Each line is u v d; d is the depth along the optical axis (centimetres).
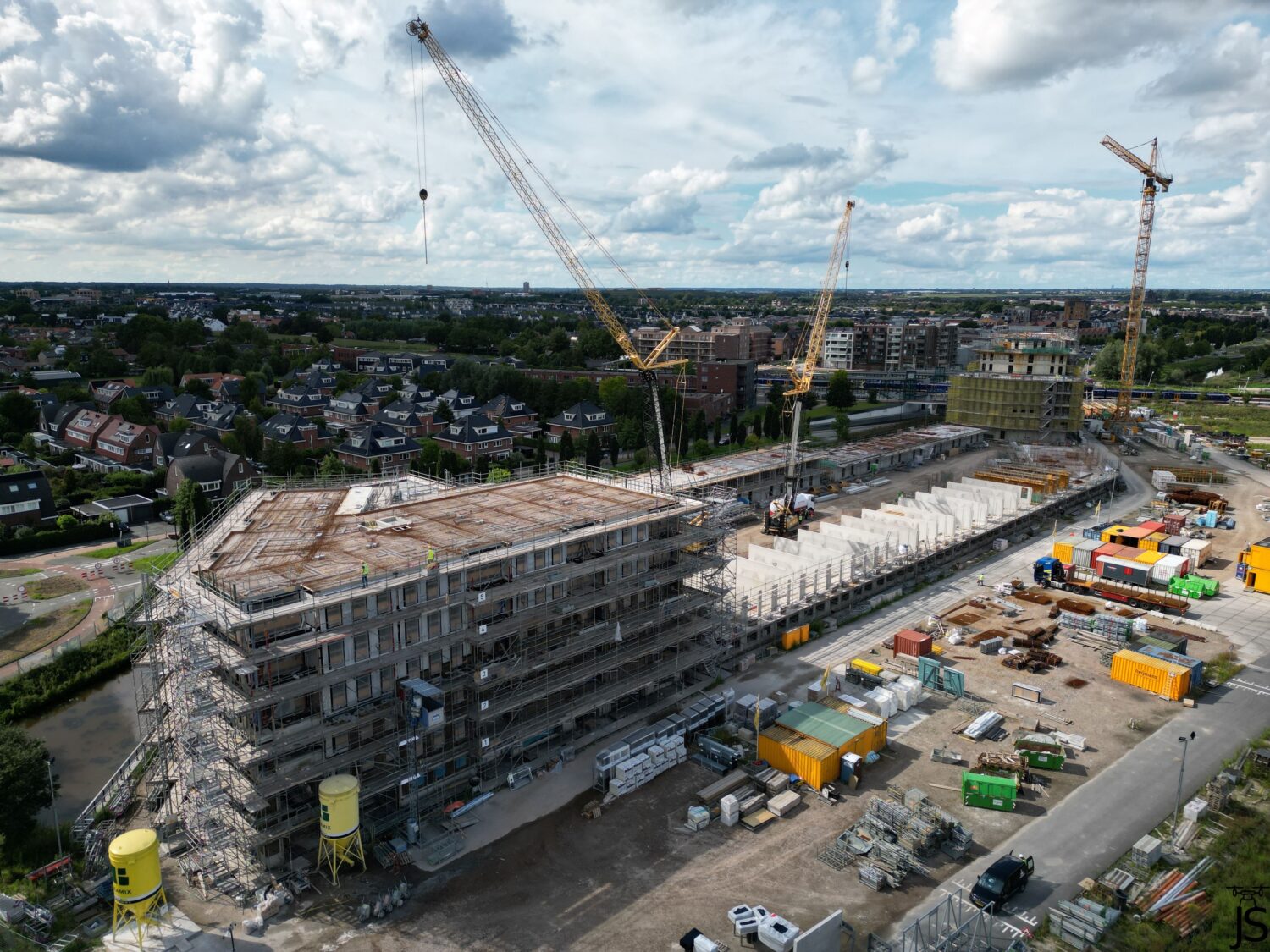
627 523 8512
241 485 9744
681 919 6000
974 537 14438
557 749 8038
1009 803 7244
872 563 12612
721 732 8525
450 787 7250
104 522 15388
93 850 6625
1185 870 6488
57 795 7838
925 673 9606
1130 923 5903
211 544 7606
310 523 8256
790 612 10925
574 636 8062
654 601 9050
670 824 7088
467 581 7306
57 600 12219
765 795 7488
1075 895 6234
